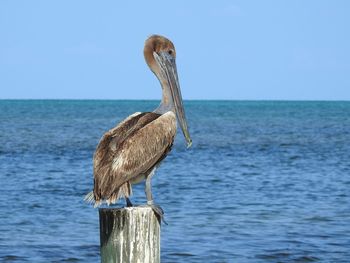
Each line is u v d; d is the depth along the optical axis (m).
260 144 43.88
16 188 22.16
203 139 48.44
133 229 6.50
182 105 8.36
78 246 13.63
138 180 7.80
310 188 22.58
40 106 184.38
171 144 7.90
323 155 36.00
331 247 13.62
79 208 17.98
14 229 15.19
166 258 12.67
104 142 7.62
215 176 26.06
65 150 37.78
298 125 72.94
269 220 16.41
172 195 20.64
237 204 18.91
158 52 8.55
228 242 13.95
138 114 8.16
